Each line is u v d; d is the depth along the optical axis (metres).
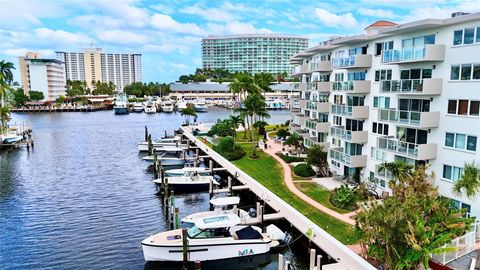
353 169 40.66
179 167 58.81
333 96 46.59
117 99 190.62
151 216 37.53
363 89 38.72
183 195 45.00
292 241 29.80
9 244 30.95
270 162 52.91
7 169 57.25
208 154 61.28
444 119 29.52
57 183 49.50
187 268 27.92
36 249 30.12
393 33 33.75
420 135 32.09
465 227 22.80
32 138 86.88
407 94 32.16
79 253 29.52
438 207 23.53
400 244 20.83
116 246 30.78
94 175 53.84
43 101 180.75
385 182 34.50
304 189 39.59
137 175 54.03
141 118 138.12
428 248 20.19
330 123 47.38
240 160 55.53
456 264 21.83
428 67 30.75
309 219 30.94
